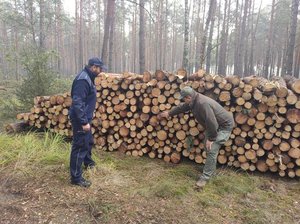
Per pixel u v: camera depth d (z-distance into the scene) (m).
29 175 4.23
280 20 28.72
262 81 5.03
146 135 5.36
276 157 4.70
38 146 5.12
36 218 3.39
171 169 4.86
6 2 20.75
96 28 39.97
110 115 5.54
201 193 4.10
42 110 6.09
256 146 4.81
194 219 3.49
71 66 42.34
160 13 29.38
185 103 4.50
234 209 3.79
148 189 4.04
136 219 3.42
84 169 4.50
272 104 4.63
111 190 3.96
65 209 3.54
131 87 5.34
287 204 3.97
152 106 5.27
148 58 36.81
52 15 18.67
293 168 4.75
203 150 5.07
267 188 4.42
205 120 4.14
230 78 4.82
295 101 4.59
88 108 4.07
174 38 40.47
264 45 39.09
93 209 3.53
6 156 4.75
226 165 5.09
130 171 4.71
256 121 4.77
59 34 34.06
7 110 8.36
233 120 4.45
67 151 5.03
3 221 3.35
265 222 3.54
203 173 4.37
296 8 12.87
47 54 8.74
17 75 18.44
